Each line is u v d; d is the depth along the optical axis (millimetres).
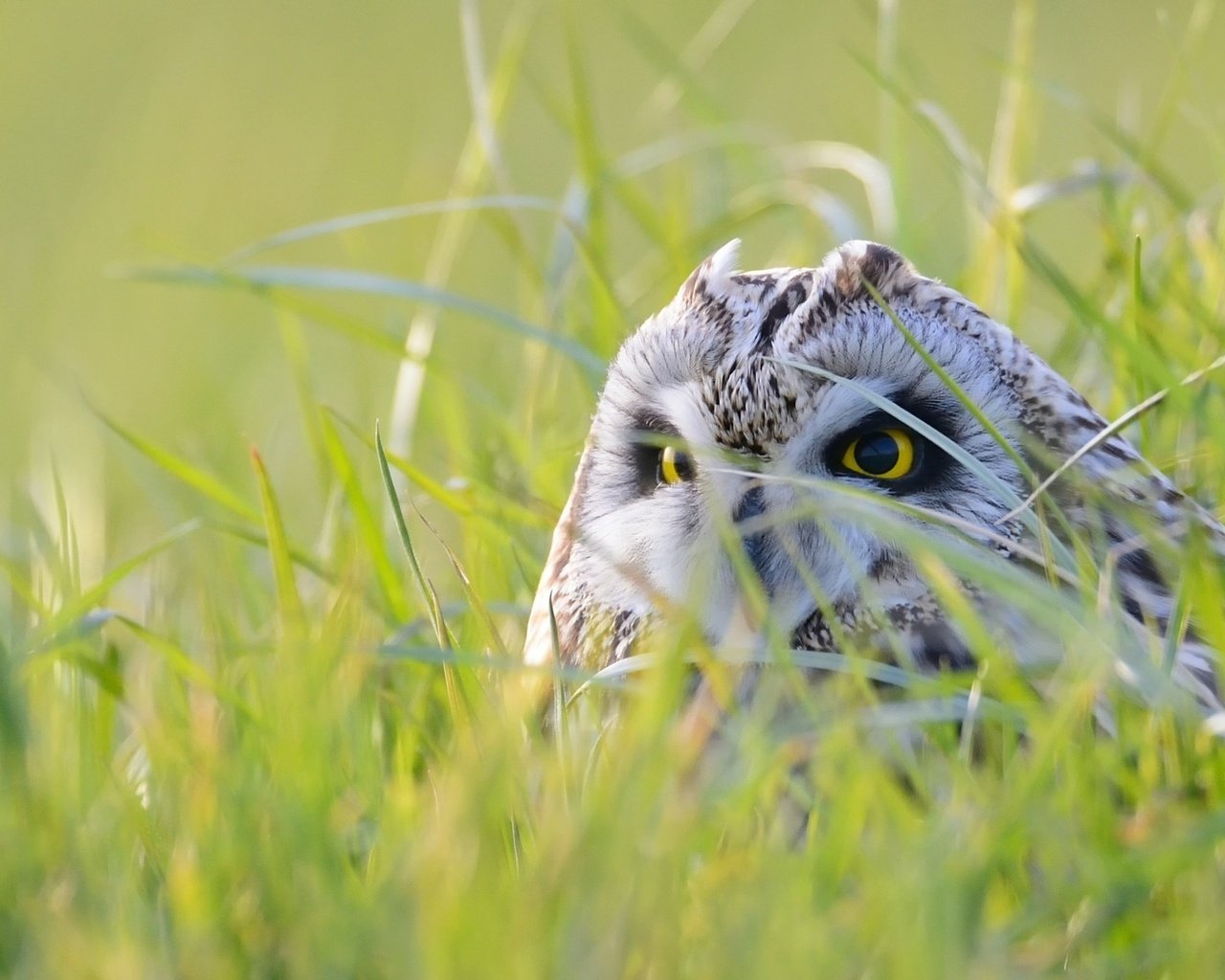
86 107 36875
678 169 18859
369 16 40938
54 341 25938
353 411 19375
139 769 10375
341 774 9523
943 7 36438
